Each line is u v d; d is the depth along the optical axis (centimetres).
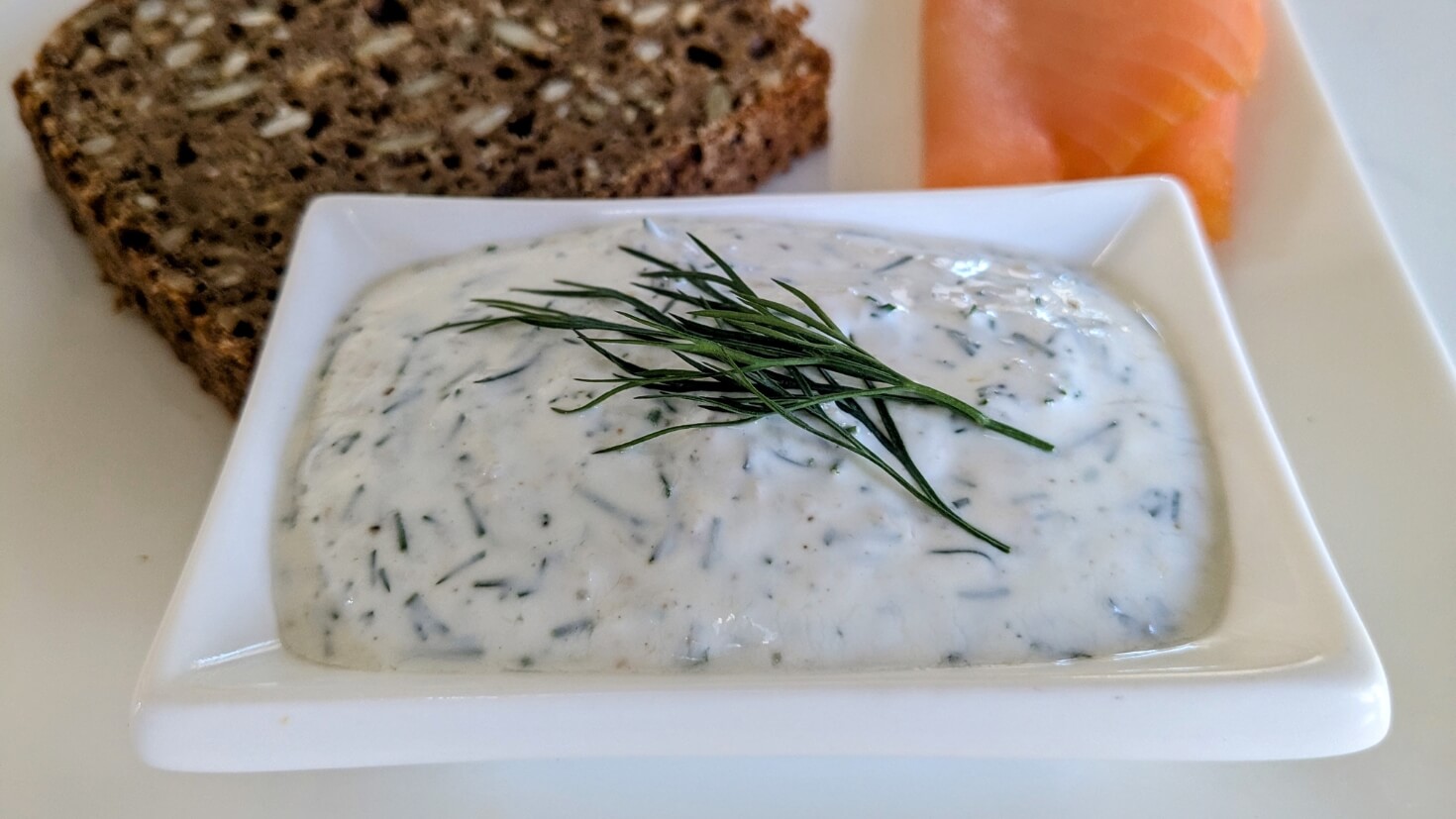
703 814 9
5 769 9
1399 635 10
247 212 13
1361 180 13
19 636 10
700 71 14
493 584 8
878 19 16
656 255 11
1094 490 9
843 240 11
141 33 14
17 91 14
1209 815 9
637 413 9
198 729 8
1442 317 13
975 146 14
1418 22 16
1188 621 8
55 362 13
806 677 8
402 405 10
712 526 8
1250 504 9
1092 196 12
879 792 9
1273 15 15
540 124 14
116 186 13
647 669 8
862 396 9
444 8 15
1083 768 9
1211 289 10
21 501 11
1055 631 8
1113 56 14
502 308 10
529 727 8
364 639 8
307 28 14
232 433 12
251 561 9
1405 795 9
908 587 8
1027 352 10
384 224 12
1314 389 12
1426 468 11
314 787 9
